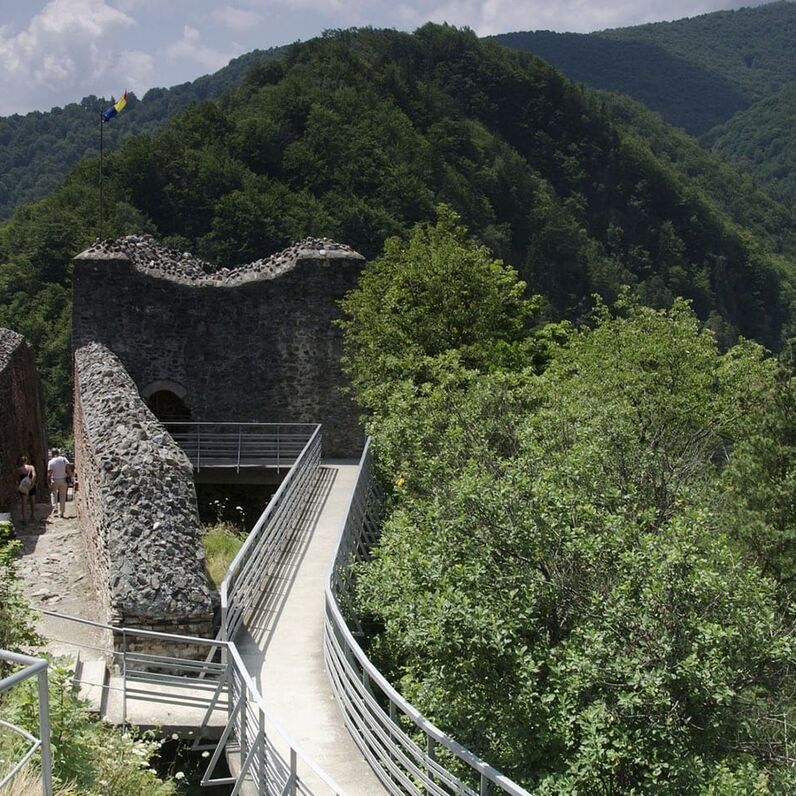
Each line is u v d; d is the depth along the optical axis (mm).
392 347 21594
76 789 6293
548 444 11797
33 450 22750
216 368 23078
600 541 8531
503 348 22891
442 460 12586
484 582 8492
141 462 12141
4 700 7086
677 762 7340
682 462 12883
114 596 10766
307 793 7699
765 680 8250
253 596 12914
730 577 8094
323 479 20719
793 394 17750
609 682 7754
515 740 8094
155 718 9648
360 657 8758
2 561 9719
